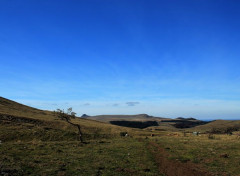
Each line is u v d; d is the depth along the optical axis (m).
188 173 21.03
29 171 18.03
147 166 22.91
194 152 32.03
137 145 40.47
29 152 26.59
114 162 23.95
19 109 94.31
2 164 18.20
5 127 51.25
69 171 19.02
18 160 21.19
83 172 18.94
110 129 79.94
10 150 26.39
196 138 58.62
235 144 41.16
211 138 59.03
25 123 60.47
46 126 64.19
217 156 29.22
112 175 18.70
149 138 58.66
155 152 32.62
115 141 47.94
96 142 43.72
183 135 76.31
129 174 19.44
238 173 21.33
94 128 75.75
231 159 27.44
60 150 29.77
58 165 20.70
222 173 21.28
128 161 25.00
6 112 71.50
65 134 55.00
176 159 27.27
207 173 21.20
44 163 21.08
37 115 87.19
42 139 48.50
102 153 29.69
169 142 45.97
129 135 70.12
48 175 17.45
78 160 23.95
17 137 46.38
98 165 21.88
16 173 16.89
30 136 48.44
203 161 26.36
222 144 41.16
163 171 21.50
